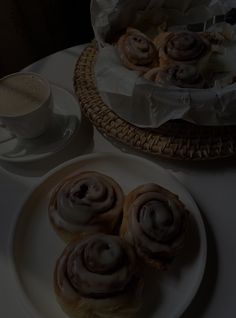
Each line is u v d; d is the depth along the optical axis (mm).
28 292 311
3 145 418
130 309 286
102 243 297
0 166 407
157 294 309
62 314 302
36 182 380
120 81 374
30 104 391
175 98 360
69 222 324
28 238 347
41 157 401
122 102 381
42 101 392
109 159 386
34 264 332
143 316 299
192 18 521
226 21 498
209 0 517
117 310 283
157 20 514
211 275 322
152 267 312
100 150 418
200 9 519
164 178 373
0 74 685
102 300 280
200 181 383
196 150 378
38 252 339
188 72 414
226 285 316
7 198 382
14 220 344
